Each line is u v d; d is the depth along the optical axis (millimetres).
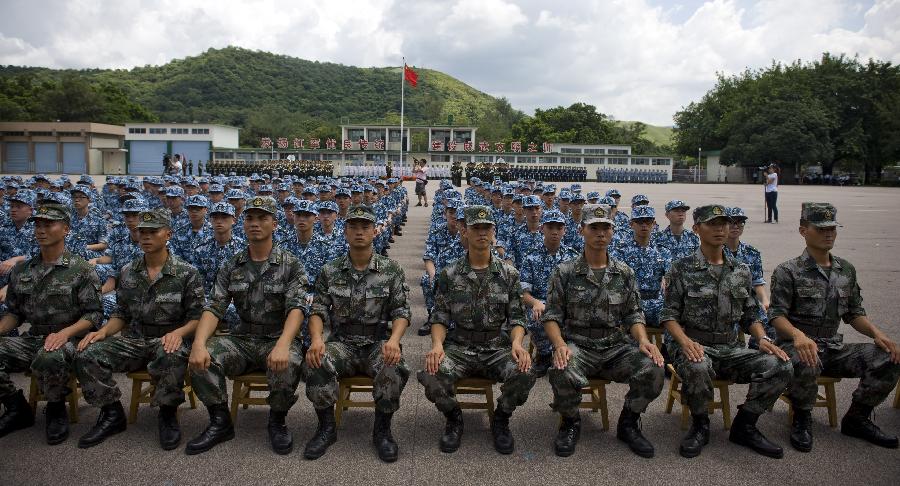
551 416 4969
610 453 4328
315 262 7355
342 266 4711
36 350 4594
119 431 4520
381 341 4688
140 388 4727
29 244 7199
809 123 49969
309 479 3898
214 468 4023
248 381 4590
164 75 102938
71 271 4738
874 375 4410
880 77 52969
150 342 4648
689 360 4355
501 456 4266
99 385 4340
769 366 4285
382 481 3887
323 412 4344
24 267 4738
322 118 100062
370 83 119188
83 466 4023
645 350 4363
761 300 6262
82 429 4598
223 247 6398
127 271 4777
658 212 22953
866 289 9445
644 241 6547
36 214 4605
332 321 4777
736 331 4918
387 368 4262
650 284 6508
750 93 57875
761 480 3947
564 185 43125
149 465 4047
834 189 42625
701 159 62531
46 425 4434
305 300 4648
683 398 4570
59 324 4738
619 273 4738
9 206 7336
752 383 4402
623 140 78500
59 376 4305
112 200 11570
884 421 4906
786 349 4672
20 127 48219
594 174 52781
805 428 4469
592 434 4648
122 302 4758
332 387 4305
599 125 76625
